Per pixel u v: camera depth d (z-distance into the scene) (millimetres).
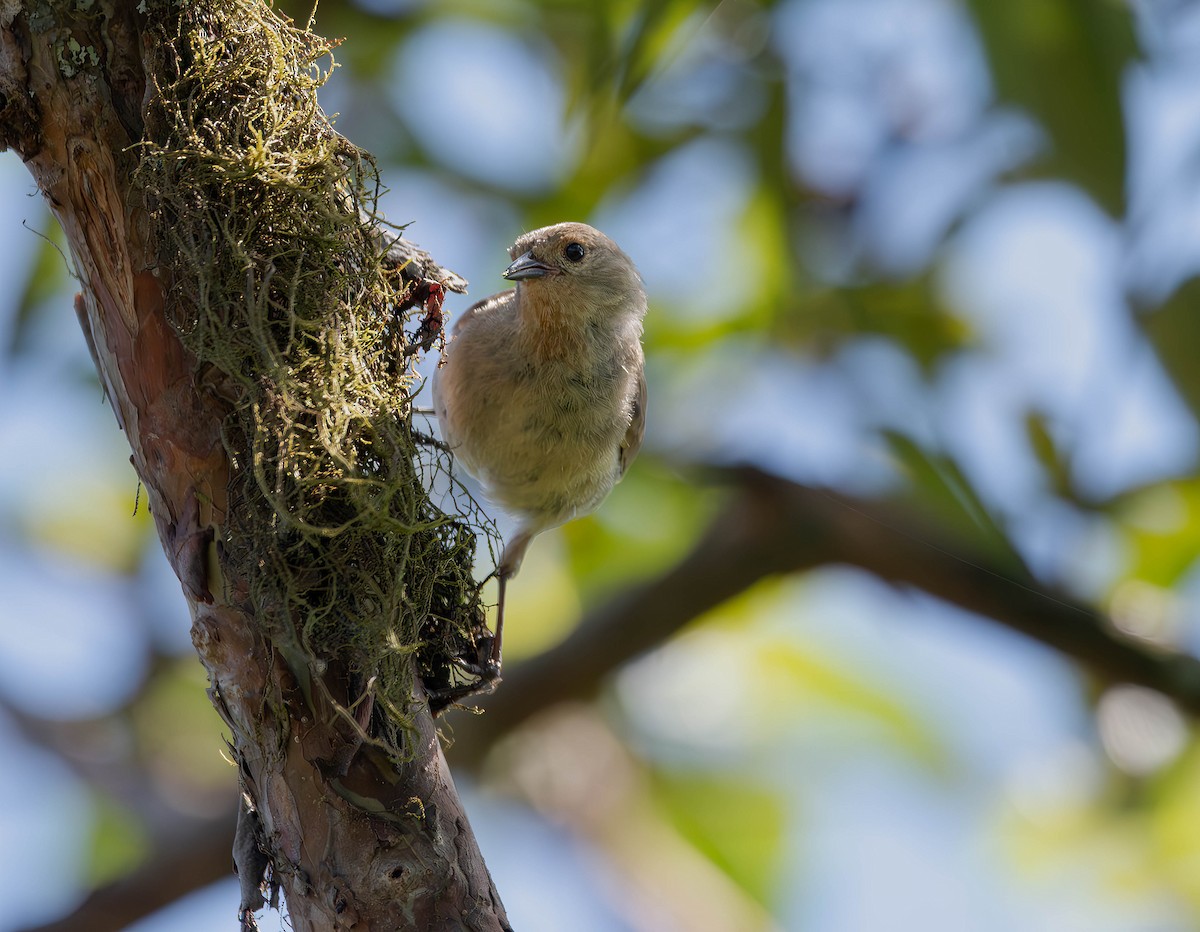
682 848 12719
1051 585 10422
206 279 5414
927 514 10492
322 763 5293
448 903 5355
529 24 11602
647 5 7840
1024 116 9492
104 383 5684
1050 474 10898
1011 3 9211
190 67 5535
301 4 9484
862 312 11609
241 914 5469
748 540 10719
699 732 13164
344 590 5434
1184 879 12164
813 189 11531
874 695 13195
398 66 11789
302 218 5734
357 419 5637
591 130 8688
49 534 13594
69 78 5328
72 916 10547
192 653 13484
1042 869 12719
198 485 5410
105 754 12953
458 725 10906
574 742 12898
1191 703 10195
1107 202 9430
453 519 6027
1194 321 9844
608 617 10867
